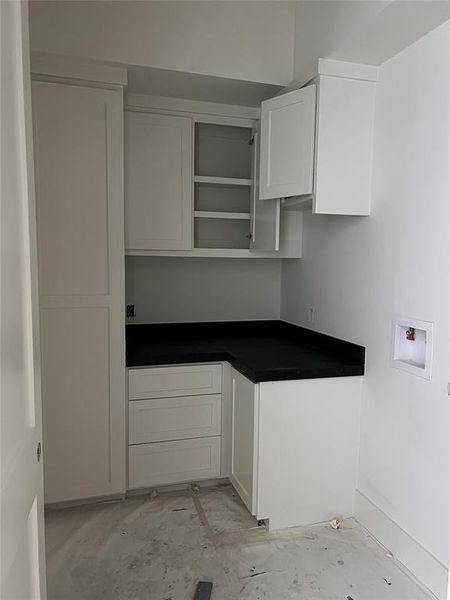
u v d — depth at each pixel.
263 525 2.29
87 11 2.11
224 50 2.32
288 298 3.17
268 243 2.63
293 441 2.22
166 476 2.55
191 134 2.66
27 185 0.99
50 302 2.25
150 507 2.44
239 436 2.39
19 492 0.90
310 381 2.21
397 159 2.02
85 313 2.31
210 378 2.58
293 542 2.15
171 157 2.63
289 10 2.41
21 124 0.95
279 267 3.29
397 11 1.66
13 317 0.88
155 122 2.59
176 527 2.26
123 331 2.38
